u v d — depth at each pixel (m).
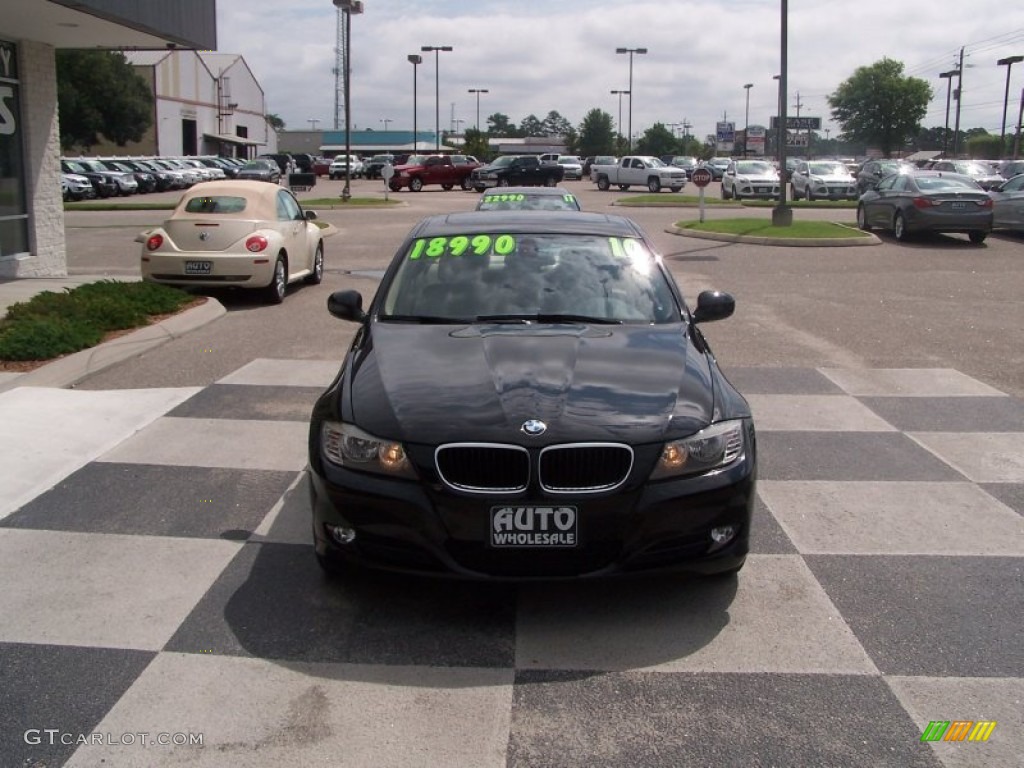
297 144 111.69
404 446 4.18
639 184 45.94
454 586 4.68
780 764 3.35
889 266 17.05
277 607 4.46
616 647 4.12
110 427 7.11
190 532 5.29
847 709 3.67
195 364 9.21
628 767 3.33
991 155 90.75
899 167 35.78
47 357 8.74
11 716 3.61
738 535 4.37
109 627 4.27
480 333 5.21
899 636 4.22
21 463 6.28
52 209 14.92
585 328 5.33
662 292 5.80
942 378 8.80
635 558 4.16
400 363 4.84
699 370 4.84
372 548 4.24
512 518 4.08
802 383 8.61
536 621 4.35
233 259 12.47
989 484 6.09
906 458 6.58
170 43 14.54
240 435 6.97
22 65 14.06
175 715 3.62
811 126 75.88
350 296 5.80
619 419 4.25
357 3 35.72
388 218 28.47
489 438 4.12
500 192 13.80
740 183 37.34
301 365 9.16
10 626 4.27
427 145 112.69
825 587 4.68
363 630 4.26
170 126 73.25
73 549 5.06
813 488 6.00
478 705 3.70
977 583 4.72
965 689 3.81
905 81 93.38
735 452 4.38
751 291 14.13
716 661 4.01
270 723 3.58
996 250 19.47
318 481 4.38
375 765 3.34
